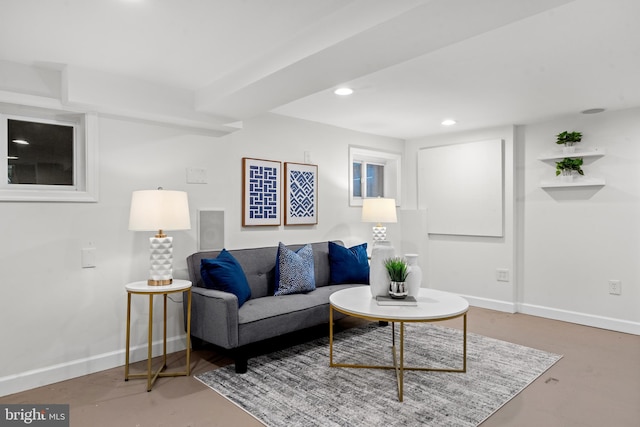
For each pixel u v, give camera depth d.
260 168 3.98
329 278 4.15
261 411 2.30
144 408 2.35
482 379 2.73
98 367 2.92
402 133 5.18
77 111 2.87
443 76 2.96
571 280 4.24
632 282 3.85
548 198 4.40
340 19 1.98
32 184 2.75
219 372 2.88
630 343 3.53
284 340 3.61
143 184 3.17
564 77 2.97
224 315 2.76
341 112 4.08
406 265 2.89
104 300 2.96
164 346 2.95
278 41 2.34
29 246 2.65
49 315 2.72
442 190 5.20
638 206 3.82
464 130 4.96
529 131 4.54
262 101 3.01
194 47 2.41
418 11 1.67
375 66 2.32
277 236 4.17
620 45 2.40
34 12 1.97
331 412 2.28
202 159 3.55
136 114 3.03
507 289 4.64
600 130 4.04
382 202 4.73
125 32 2.21
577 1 1.89
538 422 2.17
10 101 2.58
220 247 3.65
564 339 3.63
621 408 2.33
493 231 4.72
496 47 2.44
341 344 3.48
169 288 2.69
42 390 2.60
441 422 2.17
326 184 4.66
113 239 3.01
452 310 2.60
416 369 2.89
